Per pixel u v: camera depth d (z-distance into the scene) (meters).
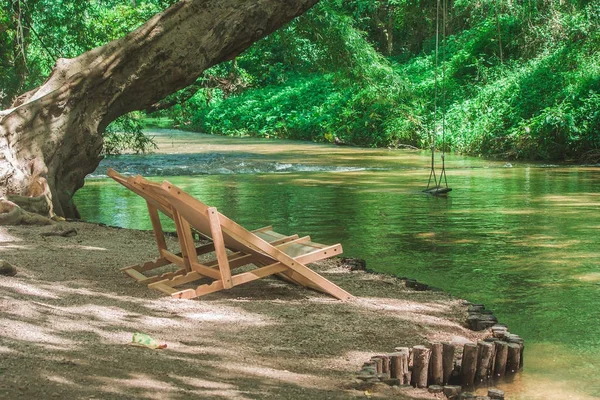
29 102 12.04
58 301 6.45
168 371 4.86
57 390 4.30
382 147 31.83
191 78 12.84
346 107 36.22
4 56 20.75
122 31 26.59
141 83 12.66
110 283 7.42
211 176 21.16
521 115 27.31
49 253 8.74
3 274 7.20
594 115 24.77
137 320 6.11
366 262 9.78
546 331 6.83
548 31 30.53
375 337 5.99
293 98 41.69
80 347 5.21
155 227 8.10
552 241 11.12
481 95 29.69
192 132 44.47
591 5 29.80
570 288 8.38
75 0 20.81
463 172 21.44
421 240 11.34
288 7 12.97
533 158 25.47
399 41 45.28
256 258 7.55
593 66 26.86
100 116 12.56
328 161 25.17
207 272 7.21
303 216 13.75
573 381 5.56
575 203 14.96
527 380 5.59
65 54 21.53
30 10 20.22
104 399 4.22
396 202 15.52
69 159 12.38
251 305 6.88
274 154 28.16
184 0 12.76
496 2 32.28
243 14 12.73
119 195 17.64
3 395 4.14
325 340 5.86
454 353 5.65
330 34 25.12
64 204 12.23
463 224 12.72
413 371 5.37
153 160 25.52
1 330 5.36
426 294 7.62
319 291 7.52
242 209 14.65
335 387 4.83
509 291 8.26
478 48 34.28
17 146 11.70
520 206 14.69
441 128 29.69
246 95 44.97
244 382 4.78
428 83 33.12
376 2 41.62
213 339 5.74
